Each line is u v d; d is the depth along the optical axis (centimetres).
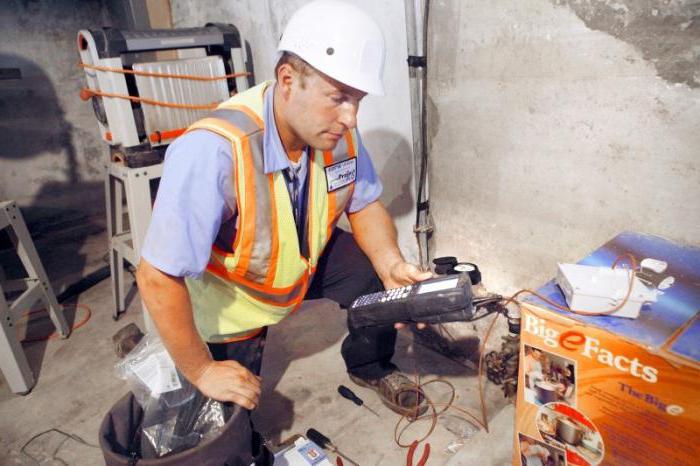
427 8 116
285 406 135
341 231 131
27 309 160
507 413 116
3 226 157
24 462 124
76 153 316
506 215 122
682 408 65
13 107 287
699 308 72
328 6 79
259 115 86
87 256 270
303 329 171
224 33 174
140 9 246
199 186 79
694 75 81
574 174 104
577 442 79
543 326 77
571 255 111
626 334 67
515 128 111
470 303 91
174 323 83
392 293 103
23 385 149
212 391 86
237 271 96
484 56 111
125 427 87
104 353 171
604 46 90
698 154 85
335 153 102
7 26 276
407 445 118
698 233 89
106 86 150
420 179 135
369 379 135
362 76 77
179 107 165
